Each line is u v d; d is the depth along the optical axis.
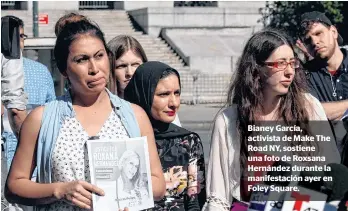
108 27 30.12
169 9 29.94
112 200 4.05
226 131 4.50
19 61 6.23
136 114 4.23
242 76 4.48
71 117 4.12
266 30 4.52
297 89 4.50
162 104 4.85
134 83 4.90
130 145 4.12
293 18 21.77
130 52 5.84
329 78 5.72
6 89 6.20
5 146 6.38
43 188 4.04
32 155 4.15
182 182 4.85
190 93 25.94
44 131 4.10
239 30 30.31
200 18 30.19
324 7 20.64
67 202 4.03
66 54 4.11
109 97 4.21
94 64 4.09
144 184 4.13
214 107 22.39
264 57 4.43
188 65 27.72
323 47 5.73
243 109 4.47
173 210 4.82
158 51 28.81
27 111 6.85
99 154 4.06
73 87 4.14
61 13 28.92
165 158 4.85
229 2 30.45
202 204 4.88
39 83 7.21
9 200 4.19
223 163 4.51
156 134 4.87
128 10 31.16
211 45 28.98
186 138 4.89
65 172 4.06
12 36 5.72
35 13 20.98
